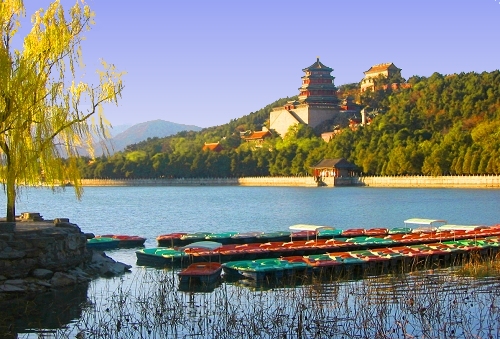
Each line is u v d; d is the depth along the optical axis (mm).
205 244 45406
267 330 27719
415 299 32219
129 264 46875
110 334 27688
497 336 26828
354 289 35781
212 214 104000
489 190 155125
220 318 29562
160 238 57906
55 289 35688
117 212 110750
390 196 143125
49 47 37562
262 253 47531
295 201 134000
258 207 118875
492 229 62094
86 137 39375
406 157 178375
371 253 45344
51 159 38000
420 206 111500
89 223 90500
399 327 28031
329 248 50094
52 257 36719
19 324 29469
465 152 164500
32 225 40750
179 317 29922
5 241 35125
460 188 166625
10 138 36156
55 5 38438
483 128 168375
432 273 41125
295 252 48969
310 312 29859
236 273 40125
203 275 37844
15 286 34531
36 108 37219
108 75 39625
